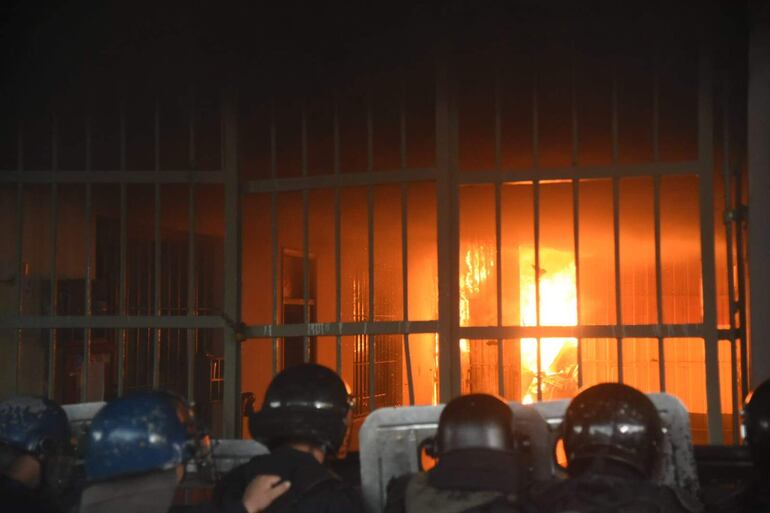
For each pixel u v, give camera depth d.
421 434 2.76
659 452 2.38
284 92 4.46
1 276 4.62
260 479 2.40
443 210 4.01
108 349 5.71
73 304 5.34
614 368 9.92
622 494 2.17
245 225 7.88
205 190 5.94
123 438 2.21
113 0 4.09
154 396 2.34
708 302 3.73
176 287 6.90
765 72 3.50
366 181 4.14
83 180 4.32
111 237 6.00
